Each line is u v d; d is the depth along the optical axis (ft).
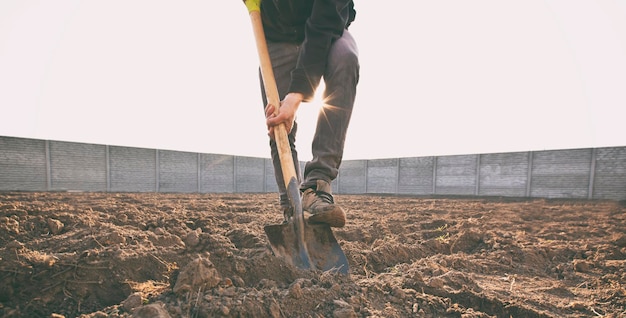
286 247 5.94
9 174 43.01
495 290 6.29
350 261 7.44
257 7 7.30
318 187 6.47
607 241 11.53
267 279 5.19
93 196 32.14
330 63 6.60
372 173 71.61
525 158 53.01
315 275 5.39
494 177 56.24
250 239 8.46
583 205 33.94
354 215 19.01
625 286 6.68
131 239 7.32
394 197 51.78
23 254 5.14
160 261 5.68
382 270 7.63
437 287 5.81
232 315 4.00
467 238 11.23
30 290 4.66
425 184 64.49
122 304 4.36
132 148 54.54
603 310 5.56
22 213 11.21
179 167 60.13
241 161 69.00
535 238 12.25
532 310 5.27
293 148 8.13
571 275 7.66
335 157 6.66
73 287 4.82
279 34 7.61
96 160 50.83
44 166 45.85
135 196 35.58
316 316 4.33
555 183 50.08
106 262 5.27
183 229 10.79
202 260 4.65
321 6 6.34
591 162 46.96
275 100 6.56
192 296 4.27
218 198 36.65
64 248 6.85
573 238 12.55
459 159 60.44
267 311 4.17
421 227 14.78
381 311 4.75
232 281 5.03
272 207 22.66
